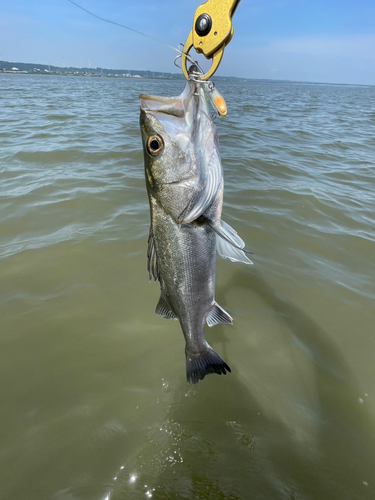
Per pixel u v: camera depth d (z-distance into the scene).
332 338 0.66
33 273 0.81
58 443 0.47
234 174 1.53
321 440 0.48
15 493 0.42
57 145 1.90
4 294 0.73
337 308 0.73
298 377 0.58
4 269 0.81
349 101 7.50
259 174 1.56
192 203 0.42
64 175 1.44
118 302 0.73
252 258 0.90
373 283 0.82
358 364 0.60
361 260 0.91
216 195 0.43
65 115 2.99
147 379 0.57
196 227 0.43
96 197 1.22
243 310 0.72
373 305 0.74
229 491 0.43
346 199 1.31
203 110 0.41
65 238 0.95
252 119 3.40
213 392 0.55
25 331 0.65
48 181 1.35
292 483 0.43
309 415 0.52
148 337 0.65
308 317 0.70
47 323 0.67
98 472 0.45
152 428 0.50
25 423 0.50
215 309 0.47
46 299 0.73
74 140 2.05
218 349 0.62
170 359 0.60
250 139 2.35
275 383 0.57
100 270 0.83
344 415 0.52
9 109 3.20
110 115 3.21
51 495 0.42
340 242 0.99
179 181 0.41
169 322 0.68
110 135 2.25
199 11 0.37
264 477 0.44
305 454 0.47
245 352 0.62
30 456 0.46
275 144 2.23
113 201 1.21
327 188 1.43
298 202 1.25
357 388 0.56
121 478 0.44
